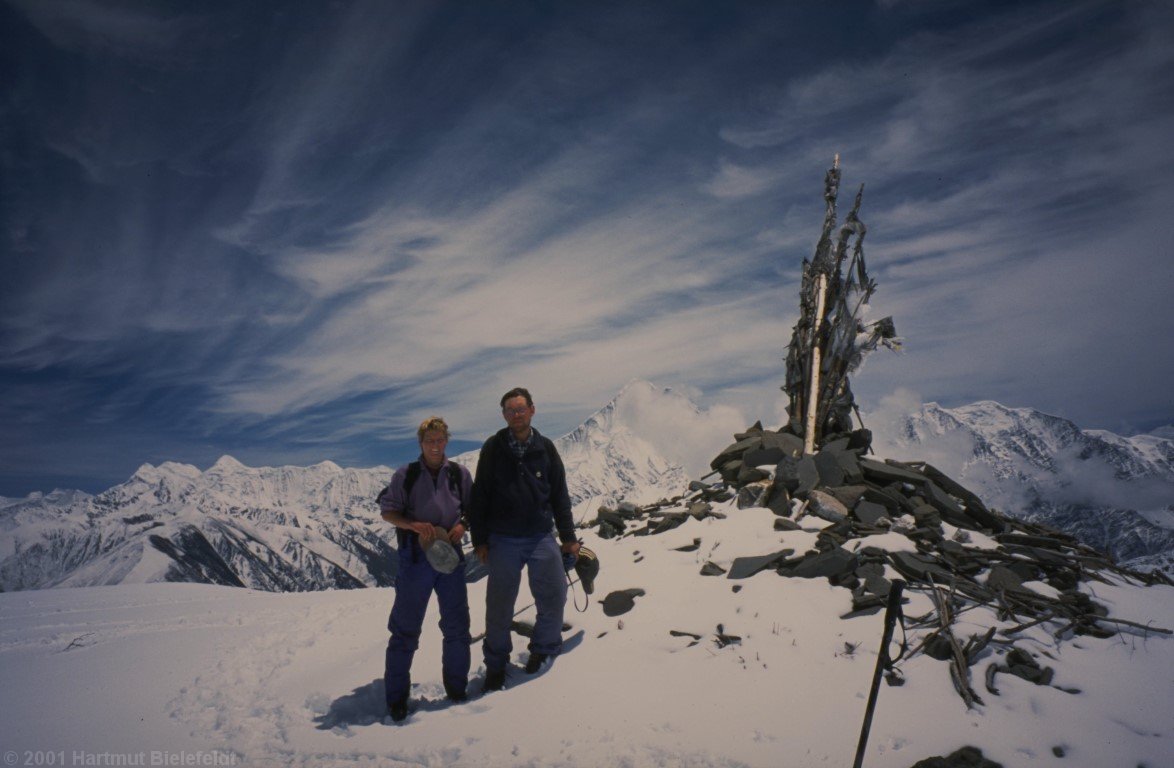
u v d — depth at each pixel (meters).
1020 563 6.54
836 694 4.72
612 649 5.83
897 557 6.40
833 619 5.69
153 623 10.45
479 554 5.67
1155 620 5.67
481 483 5.65
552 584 5.81
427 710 5.35
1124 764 3.95
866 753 4.11
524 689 5.40
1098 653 5.16
